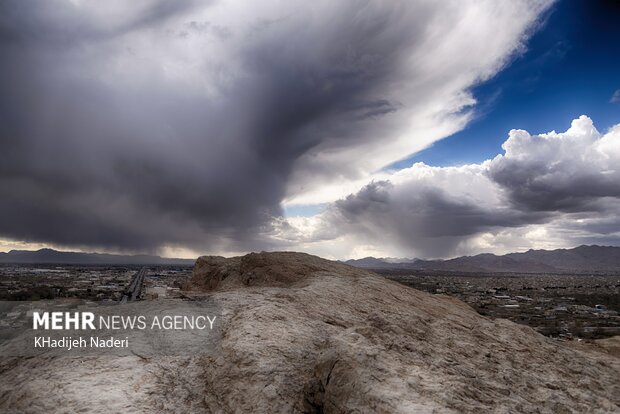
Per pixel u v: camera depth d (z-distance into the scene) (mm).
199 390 8812
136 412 7648
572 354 11266
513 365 9656
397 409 6504
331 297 13844
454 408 6730
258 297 13289
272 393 8031
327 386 7660
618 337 17469
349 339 9094
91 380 8508
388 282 17859
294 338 9945
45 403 7711
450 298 18016
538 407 7676
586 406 8047
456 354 9562
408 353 8914
